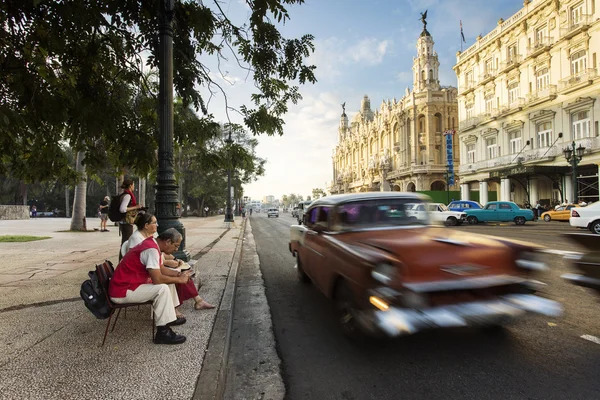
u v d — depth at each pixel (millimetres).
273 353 3717
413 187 51062
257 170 43594
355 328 3689
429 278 3180
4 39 4434
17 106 4652
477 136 36094
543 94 27781
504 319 3234
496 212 22031
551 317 4434
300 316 4945
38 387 2641
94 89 5387
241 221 34969
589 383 2900
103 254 9656
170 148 5141
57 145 5621
